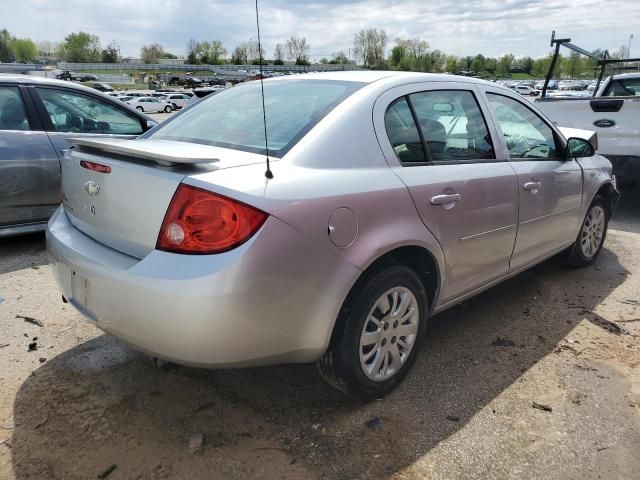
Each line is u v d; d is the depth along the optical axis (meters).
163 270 2.04
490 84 3.49
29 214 4.88
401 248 2.59
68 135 5.05
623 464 2.28
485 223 3.06
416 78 2.97
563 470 2.24
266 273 2.04
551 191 3.69
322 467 2.22
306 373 2.90
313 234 2.16
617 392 2.79
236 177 2.11
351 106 2.58
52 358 3.01
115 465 2.20
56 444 2.31
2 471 2.15
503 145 3.35
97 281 2.24
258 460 2.25
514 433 2.45
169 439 2.36
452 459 2.28
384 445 2.35
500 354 3.17
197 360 2.06
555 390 2.80
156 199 2.13
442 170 2.83
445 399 2.70
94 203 2.45
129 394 2.68
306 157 2.33
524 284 4.29
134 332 2.14
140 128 5.80
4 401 2.60
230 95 3.23
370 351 2.57
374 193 2.41
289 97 2.85
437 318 3.65
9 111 4.79
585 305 3.90
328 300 2.24
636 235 5.78
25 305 3.71
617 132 6.20
